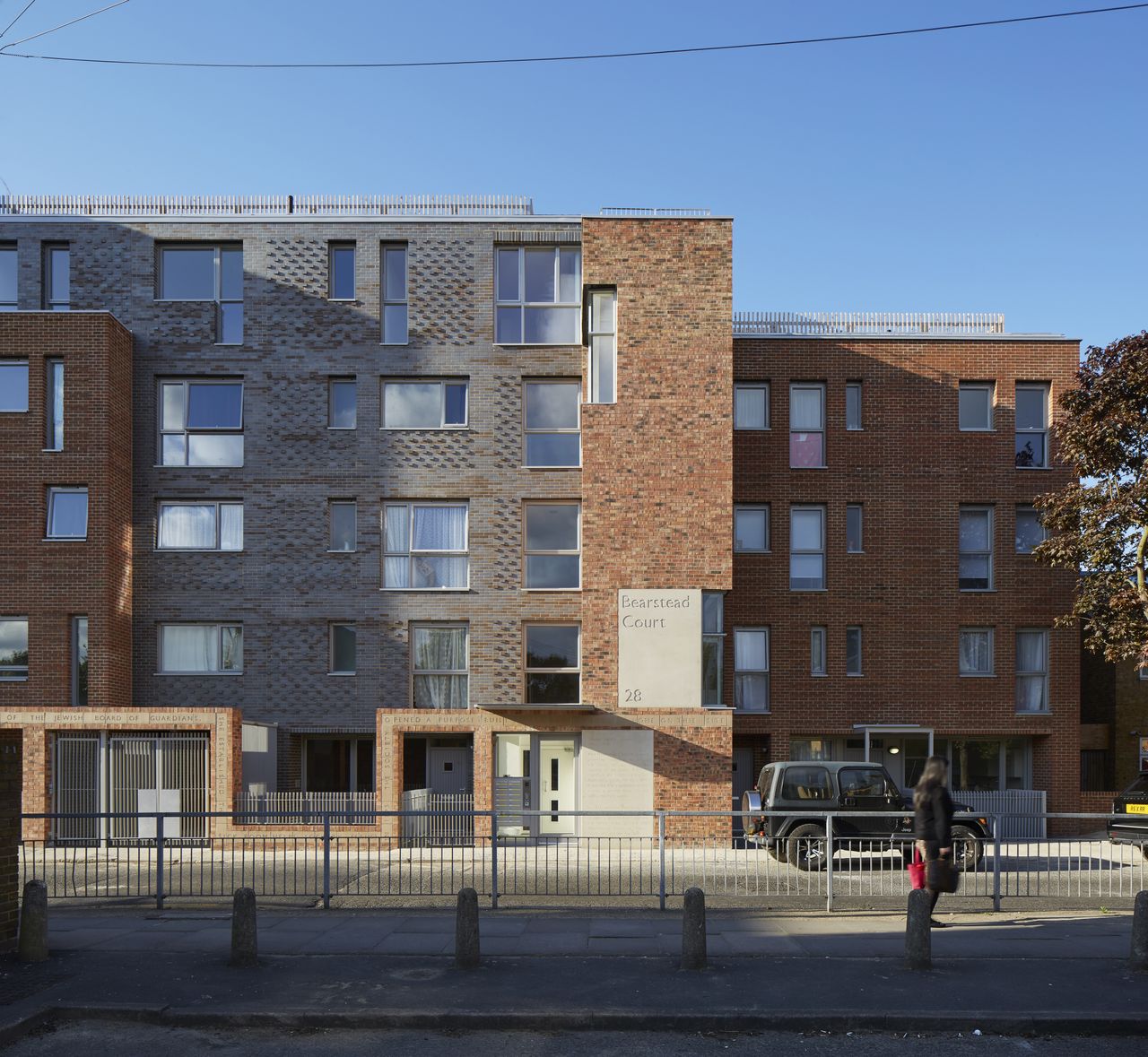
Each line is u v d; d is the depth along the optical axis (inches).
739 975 398.0
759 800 753.0
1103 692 1117.7
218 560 964.6
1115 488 877.8
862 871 657.0
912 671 1024.9
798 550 1042.7
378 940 463.2
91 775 850.1
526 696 950.4
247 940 414.6
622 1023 346.6
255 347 975.0
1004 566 1034.1
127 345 957.2
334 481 968.3
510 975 398.9
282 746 951.0
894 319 1082.7
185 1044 330.3
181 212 1013.2
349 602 960.9
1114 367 872.3
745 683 1032.2
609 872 583.2
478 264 978.1
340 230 982.4
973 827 690.2
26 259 972.6
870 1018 345.7
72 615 901.2
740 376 1044.5
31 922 425.7
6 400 911.0
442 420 975.6
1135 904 412.2
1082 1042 334.6
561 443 970.1
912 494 1038.4
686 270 922.7
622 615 896.9
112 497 915.4
